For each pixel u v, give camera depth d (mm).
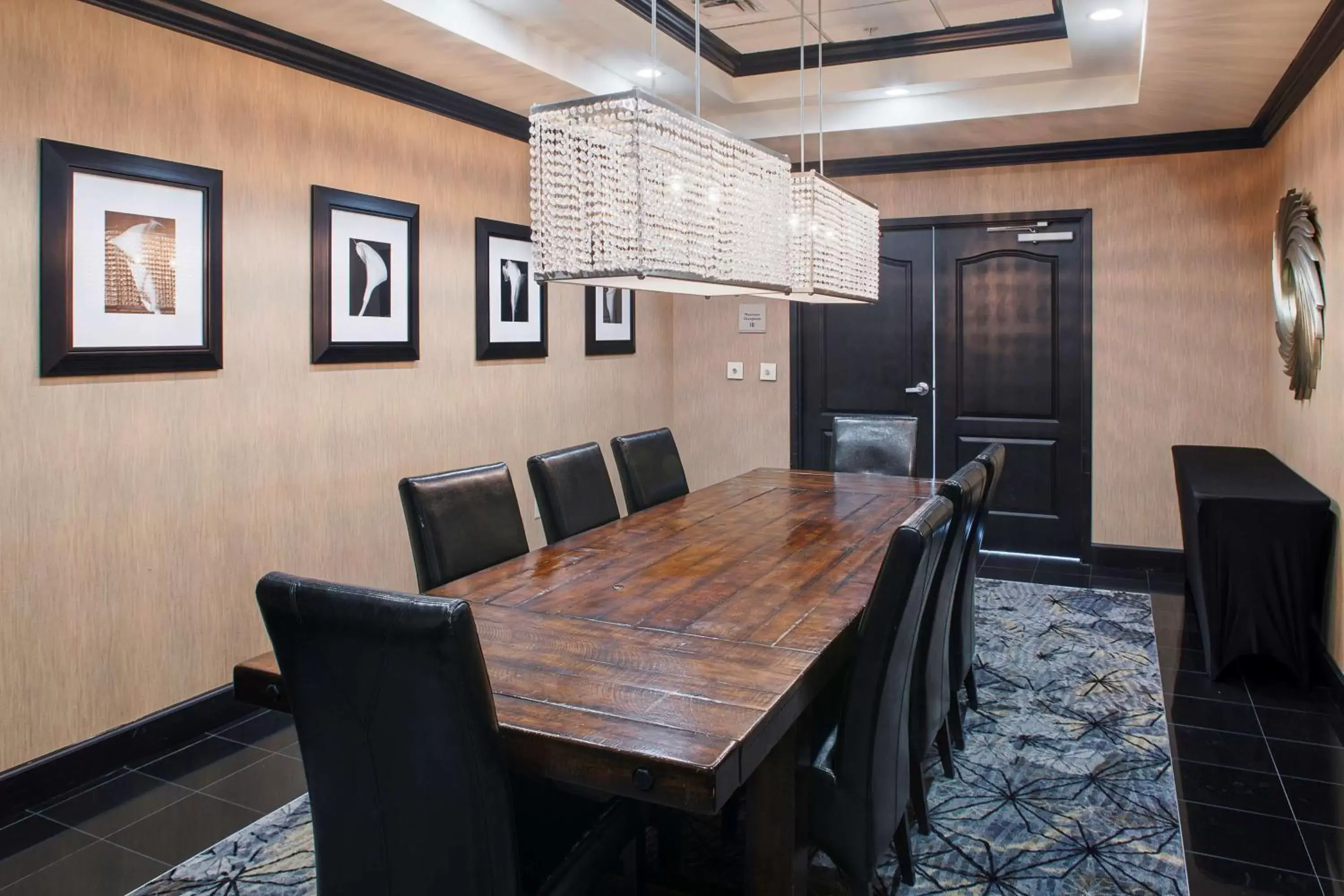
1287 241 4008
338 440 3547
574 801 1771
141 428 2834
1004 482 5473
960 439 5555
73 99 2605
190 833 2441
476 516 2686
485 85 3875
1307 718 3137
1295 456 4004
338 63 3410
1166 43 3271
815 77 4535
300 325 3365
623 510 5418
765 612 2096
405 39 3268
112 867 2277
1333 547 3303
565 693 1626
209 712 3072
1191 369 4984
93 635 2719
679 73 4246
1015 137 4902
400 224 3783
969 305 5461
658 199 2213
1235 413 4914
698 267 2373
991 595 4633
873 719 1824
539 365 4734
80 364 2635
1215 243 4887
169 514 2928
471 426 4262
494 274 4355
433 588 2492
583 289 5070
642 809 1814
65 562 2641
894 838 2303
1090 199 5113
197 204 2955
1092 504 5234
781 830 1792
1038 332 5328
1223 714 3176
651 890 2082
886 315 5656
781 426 5887
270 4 2914
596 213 2223
